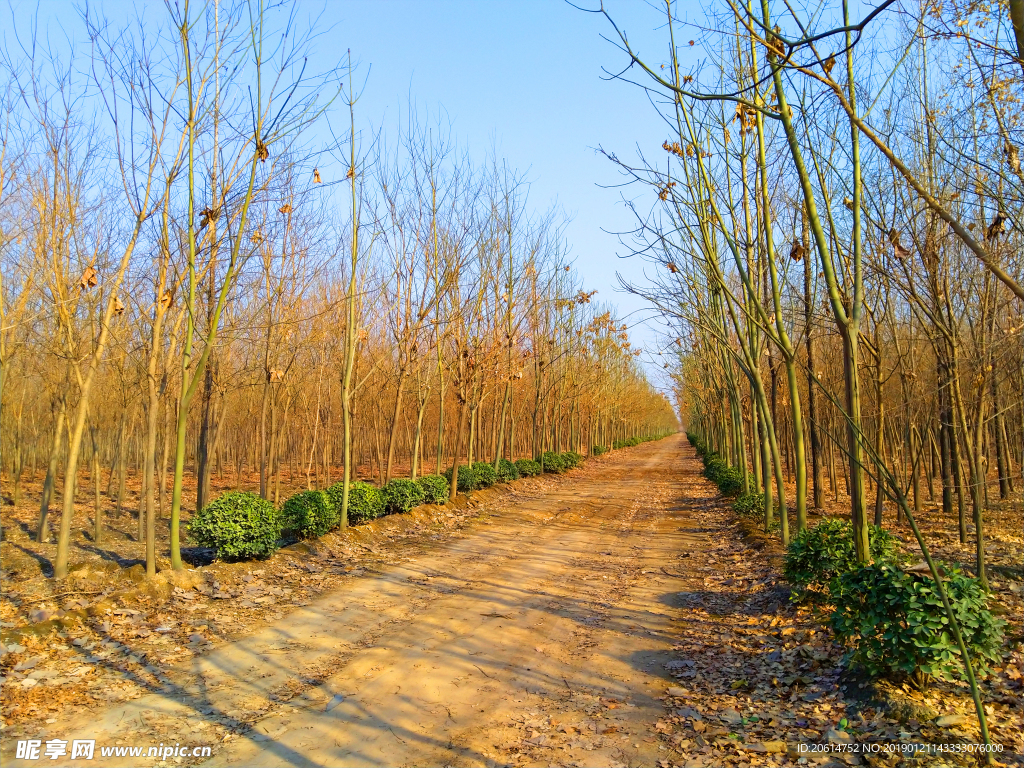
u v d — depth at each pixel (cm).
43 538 1134
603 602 848
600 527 1549
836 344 1387
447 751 440
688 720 488
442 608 802
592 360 3375
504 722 487
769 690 535
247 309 1435
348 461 1222
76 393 1197
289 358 1688
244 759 423
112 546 1162
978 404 873
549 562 1110
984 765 387
